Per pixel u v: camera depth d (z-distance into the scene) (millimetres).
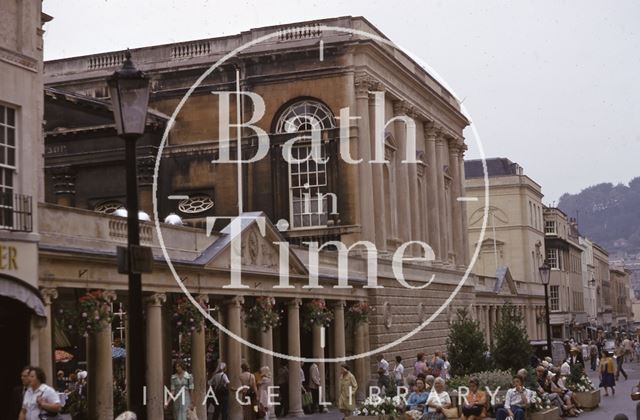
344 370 30938
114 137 47938
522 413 27281
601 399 42031
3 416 20766
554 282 110188
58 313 24641
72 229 23922
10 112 21516
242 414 31312
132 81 15086
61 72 51562
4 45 21391
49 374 21969
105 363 24344
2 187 21188
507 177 96562
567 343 63375
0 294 19875
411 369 49781
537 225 102188
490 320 72938
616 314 183000
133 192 14938
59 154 48344
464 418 24016
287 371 37438
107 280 24984
